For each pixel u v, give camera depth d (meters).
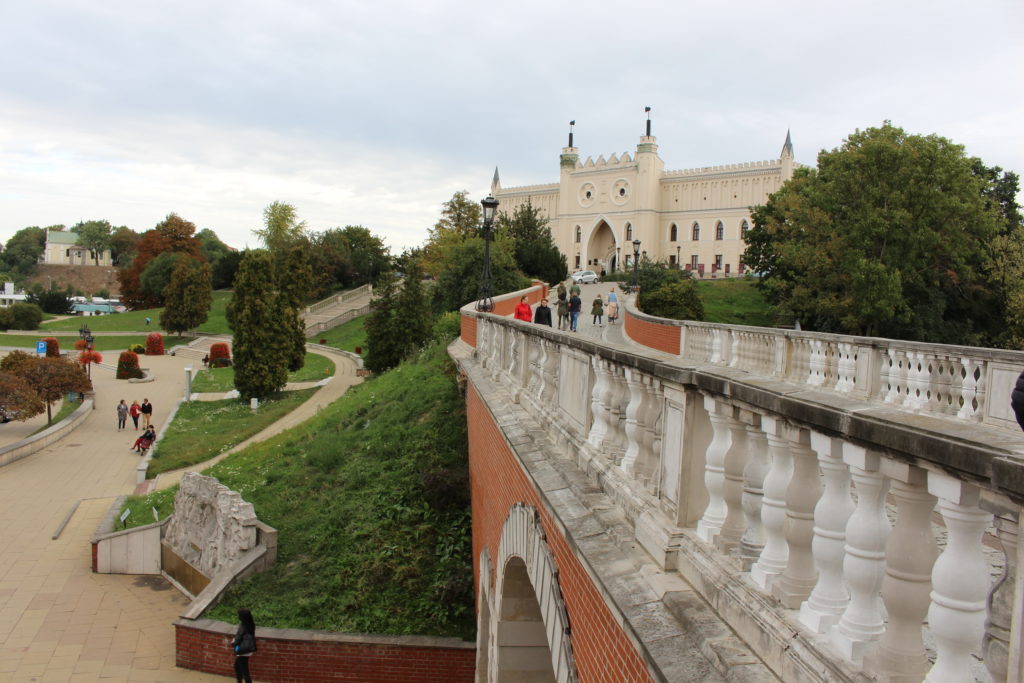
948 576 2.04
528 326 8.48
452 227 68.94
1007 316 36.78
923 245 34.66
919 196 34.44
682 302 46.19
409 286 37.00
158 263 94.62
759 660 2.74
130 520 21.47
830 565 2.62
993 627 1.86
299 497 17.72
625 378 4.71
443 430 18.48
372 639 12.58
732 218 89.06
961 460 1.89
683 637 3.05
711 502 3.55
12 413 31.19
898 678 2.20
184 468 27.81
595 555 4.05
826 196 37.28
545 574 5.62
